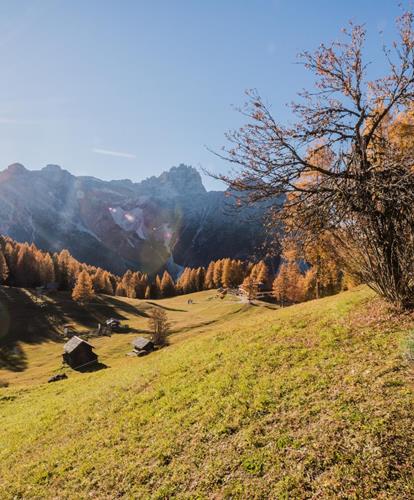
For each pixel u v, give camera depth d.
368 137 12.30
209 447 9.30
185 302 138.12
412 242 11.77
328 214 10.94
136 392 15.75
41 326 93.38
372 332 12.61
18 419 19.44
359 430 7.46
